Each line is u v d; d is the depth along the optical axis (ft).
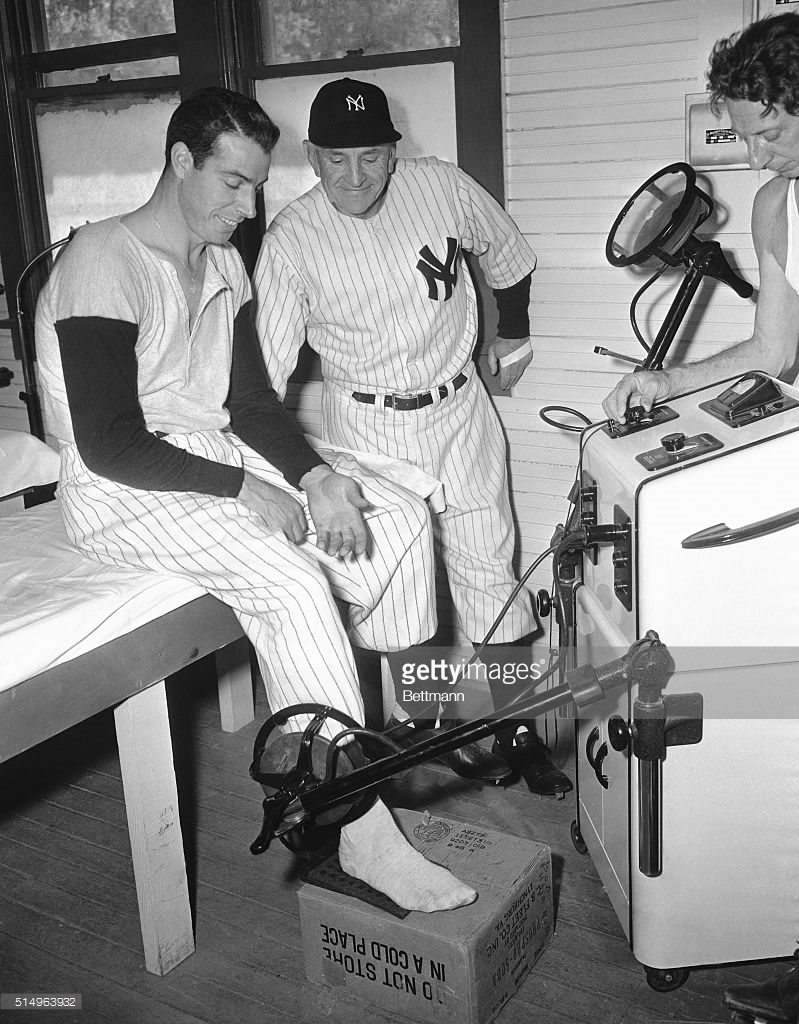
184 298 7.47
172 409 7.79
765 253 7.75
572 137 9.75
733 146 9.08
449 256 9.41
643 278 9.80
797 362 7.98
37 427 13.00
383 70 10.57
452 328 9.65
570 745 10.38
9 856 8.93
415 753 5.99
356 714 7.38
